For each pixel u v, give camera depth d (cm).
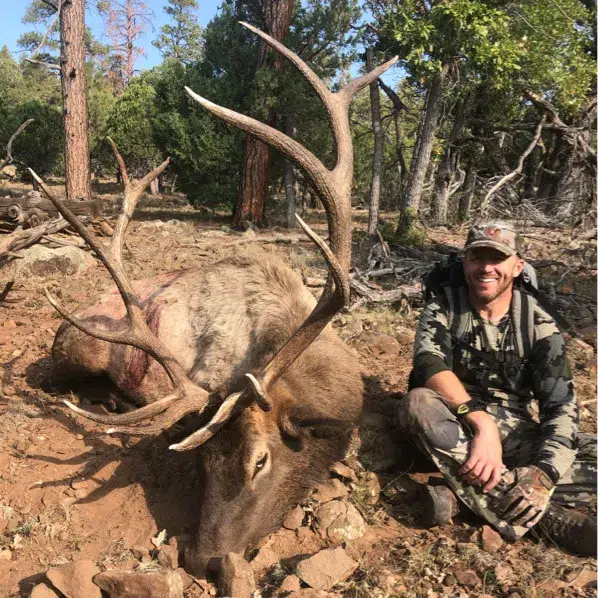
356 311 697
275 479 315
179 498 347
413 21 1159
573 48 1199
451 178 1628
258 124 290
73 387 506
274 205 2014
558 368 320
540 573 278
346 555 286
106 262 356
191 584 286
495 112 1583
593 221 1005
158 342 343
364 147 2450
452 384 325
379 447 379
